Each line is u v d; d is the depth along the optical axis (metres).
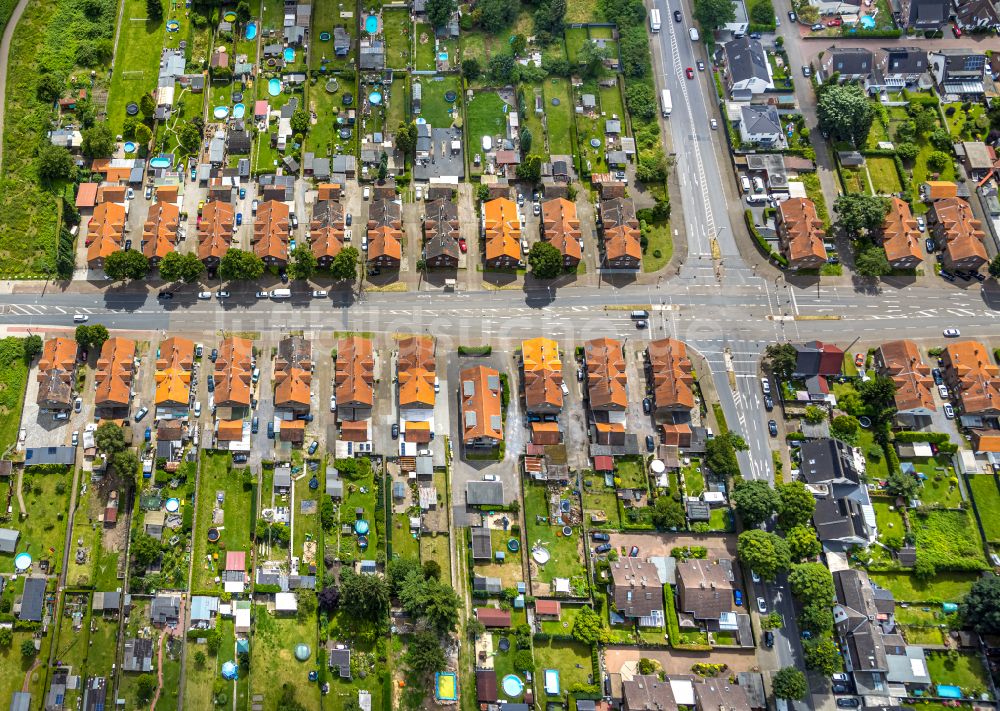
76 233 156.50
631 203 163.00
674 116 176.62
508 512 140.75
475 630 130.75
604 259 160.75
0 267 152.25
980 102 180.25
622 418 147.75
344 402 142.75
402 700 128.62
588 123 174.25
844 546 140.50
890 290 161.88
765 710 130.62
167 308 151.25
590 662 132.25
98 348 147.25
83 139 161.38
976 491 145.62
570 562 138.25
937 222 166.25
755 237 164.12
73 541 134.38
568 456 145.50
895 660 131.38
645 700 126.50
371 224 157.62
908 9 186.75
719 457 142.88
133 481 136.75
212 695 127.19
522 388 149.88
